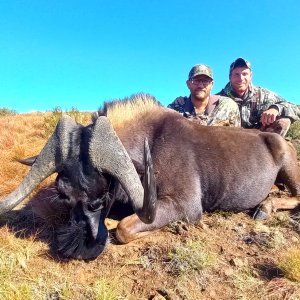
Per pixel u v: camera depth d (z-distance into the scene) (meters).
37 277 1.28
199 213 1.73
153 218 1.19
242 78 2.44
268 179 1.90
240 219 1.83
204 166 1.78
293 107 2.38
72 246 1.31
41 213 1.61
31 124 3.99
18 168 2.39
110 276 1.31
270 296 1.26
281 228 1.75
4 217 1.67
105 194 1.35
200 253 1.41
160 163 1.73
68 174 1.33
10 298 1.16
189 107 2.45
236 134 1.92
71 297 1.21
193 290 1.29
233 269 1.39
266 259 1.47
